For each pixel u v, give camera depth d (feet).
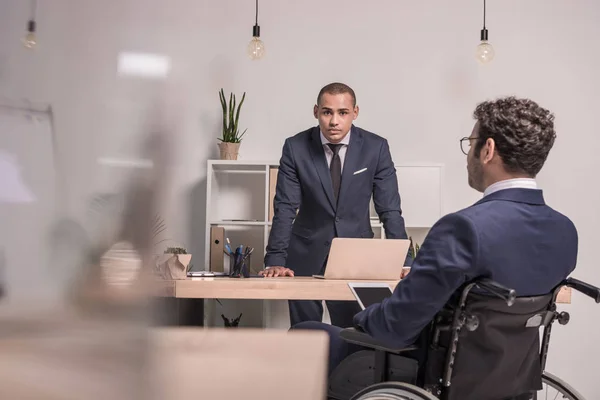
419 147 13.80
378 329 5.33
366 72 13.85
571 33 13.93
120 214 0.45
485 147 5.42
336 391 6.17
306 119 13.78
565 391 5.80
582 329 13.74
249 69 13.79
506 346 5.32
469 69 13.87
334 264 8.13
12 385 0.41
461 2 13.93
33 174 0.43
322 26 13.89
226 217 13.71
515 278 5.07
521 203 5.24
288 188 9.95
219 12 13.82
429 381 5.27
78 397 0.42
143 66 0.48
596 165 13.83
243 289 7.65
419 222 12.68
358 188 9.87
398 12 13.93
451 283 4.93
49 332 0.42
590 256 13.76
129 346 0.45
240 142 13.42
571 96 13.88
